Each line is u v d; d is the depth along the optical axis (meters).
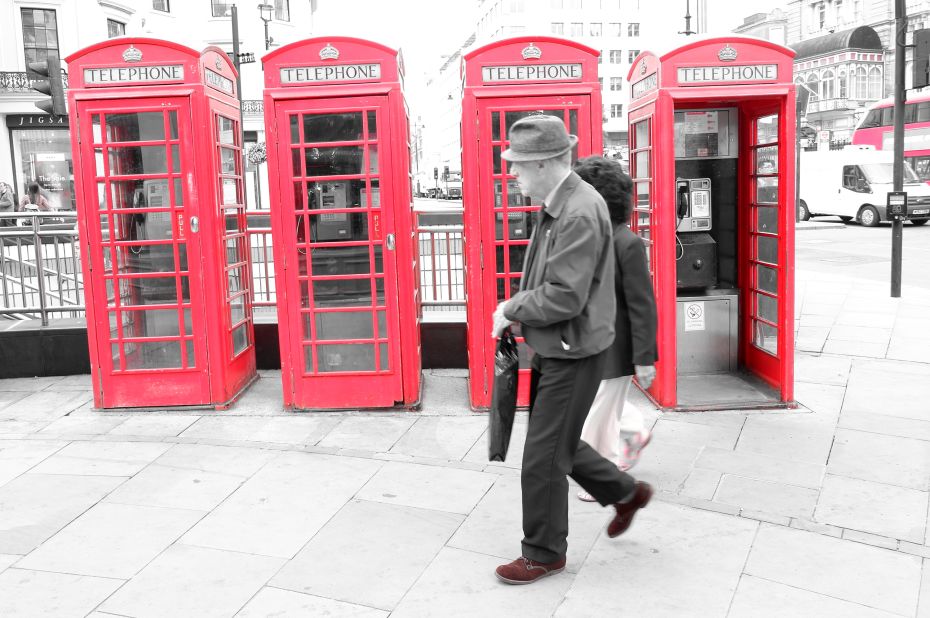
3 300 7.33
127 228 5.74
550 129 3.18
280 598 3.28
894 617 3.10
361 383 5.79
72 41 27.94
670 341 5.64
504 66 5.50
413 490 4.37
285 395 5.82
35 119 28.08
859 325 8.62
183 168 5.61
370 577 3.44
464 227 5.80
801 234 22.16
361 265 5.70
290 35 36.38
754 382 6.29
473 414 5.72
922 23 60.47
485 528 3.90
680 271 6.34
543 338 3.22
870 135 29.12
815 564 3.52
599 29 88.00
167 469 4.71
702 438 5.13
